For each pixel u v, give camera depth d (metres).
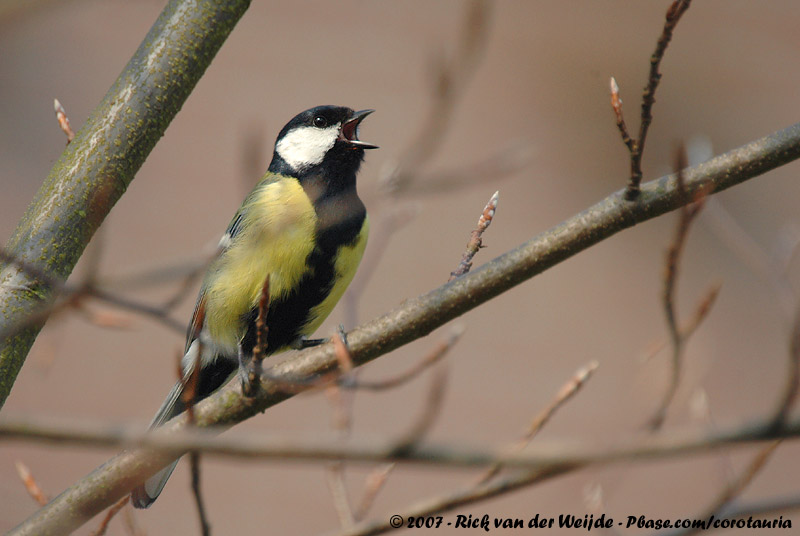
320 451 3.11
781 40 15.31
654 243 13.70
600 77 14.56
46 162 12.76
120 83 5.33
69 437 3.07
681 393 6.18
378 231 6.38
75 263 5.01
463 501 4.19
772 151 4.93
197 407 5.23
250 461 3.15
